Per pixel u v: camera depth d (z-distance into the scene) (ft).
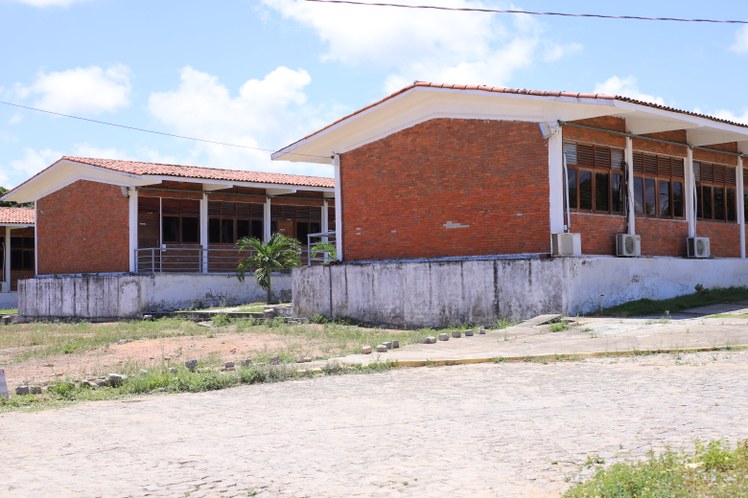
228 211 108.99
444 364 41.11
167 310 95.61
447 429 24.86
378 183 75.05
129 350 59.47
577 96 60.39
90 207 105.81
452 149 69.10
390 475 19.89
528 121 64.23
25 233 141.59
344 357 45.44
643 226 71.61
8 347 66.85
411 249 72.13
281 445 23.63
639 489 16.87
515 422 25.43
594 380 33.24
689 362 36.73
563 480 18.90
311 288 78.74
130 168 100.63
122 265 100.32
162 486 19.63
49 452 23.90
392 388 34.01
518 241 64.59
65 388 37.37
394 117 73.20
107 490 19.43
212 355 52.21
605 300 63.10
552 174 62.75
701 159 79.97
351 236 77.51
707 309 62.34
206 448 23.62
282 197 114.52
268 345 57.98
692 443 21.47
